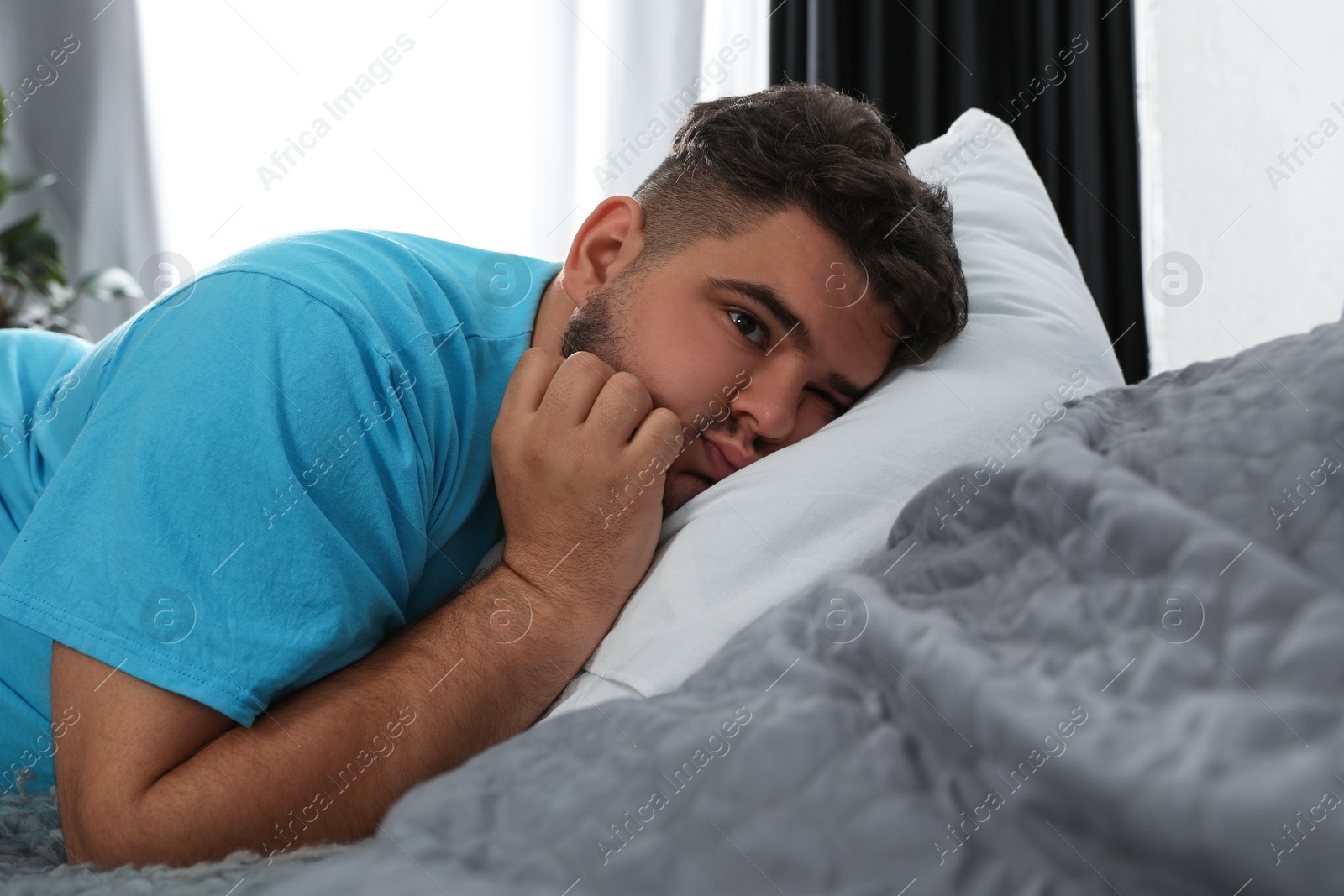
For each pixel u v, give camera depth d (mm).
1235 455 418
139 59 2490
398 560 692
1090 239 2117
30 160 2504
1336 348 444
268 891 334
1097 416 529
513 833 348
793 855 315
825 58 2271
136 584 580
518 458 704
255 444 617
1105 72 2113
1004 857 306
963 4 2227
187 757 582
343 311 678
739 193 757
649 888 316
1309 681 295
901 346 799
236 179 2490
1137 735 292
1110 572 376
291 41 2477
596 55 2461
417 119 2471
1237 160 1813
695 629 641
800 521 689
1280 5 1730
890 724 357
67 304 2338
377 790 598
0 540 728
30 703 667
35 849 590
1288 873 247
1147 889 278
